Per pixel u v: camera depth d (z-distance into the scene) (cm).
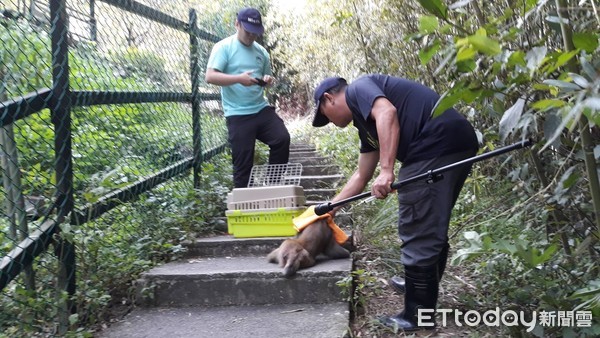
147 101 465
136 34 493
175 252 450
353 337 344
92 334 346
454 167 311
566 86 181
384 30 609
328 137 899
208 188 573
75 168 402
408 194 331
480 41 190
